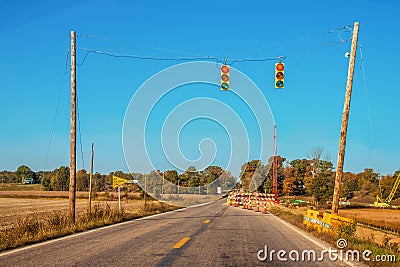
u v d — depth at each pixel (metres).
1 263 10.28
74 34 23.48
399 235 30.89
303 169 101.69
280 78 19.00
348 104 22.53
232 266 10.33
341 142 22.53
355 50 22.42
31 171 165.88
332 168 77.31
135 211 35.25
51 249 12.71
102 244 13.95
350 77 22.48
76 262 10.45
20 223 17.73
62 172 118.19
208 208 44.59
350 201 96.38
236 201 49.97
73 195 22.69
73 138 23.02
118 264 10.23
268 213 36.50
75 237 16.02
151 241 14.84
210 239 15.71
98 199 77.38
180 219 26.66
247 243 14.80
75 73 23.48
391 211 70.12
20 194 96.00
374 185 102.00
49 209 49.31
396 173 92.56
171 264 10.33
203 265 10.30
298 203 72.88
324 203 74.81
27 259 10.88
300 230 20.59
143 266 10.01
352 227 16.25
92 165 29.28
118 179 30.23
